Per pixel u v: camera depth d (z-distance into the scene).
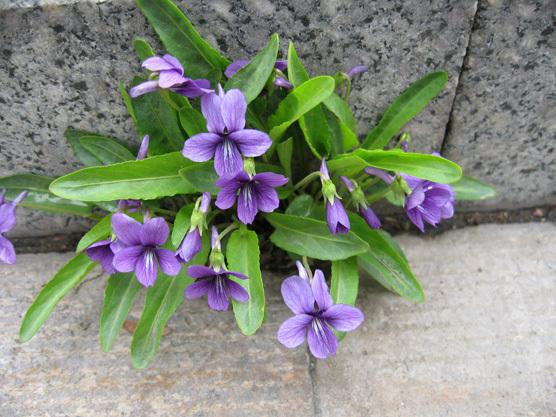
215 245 0.15
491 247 0.21
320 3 0.17
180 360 0.18
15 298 0.20
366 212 0.17
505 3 0.17
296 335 0.15
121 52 0.17
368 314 0.19
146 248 0.15
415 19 0.17
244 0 0.17
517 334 0.18
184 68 0.17
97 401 0.17
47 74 0.18
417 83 0.18
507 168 0.21
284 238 0.18
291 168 0.20
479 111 0.19
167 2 0.16
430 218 0.17
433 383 0.17
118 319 0.17
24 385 0.18
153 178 0.17
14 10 0.16
